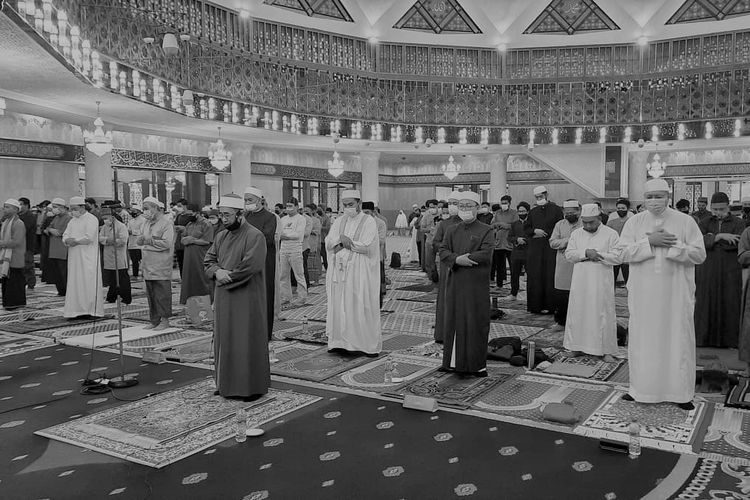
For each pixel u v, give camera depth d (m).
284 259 8.48
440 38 15.08
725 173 16.08
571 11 14.91
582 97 14.80
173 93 10.89
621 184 15.12
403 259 16.75
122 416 3.89
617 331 5.89
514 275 9.09
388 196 20.59
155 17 10.20
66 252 9.32
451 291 4.75
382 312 7.96
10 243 8.11
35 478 3.04
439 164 20.14
